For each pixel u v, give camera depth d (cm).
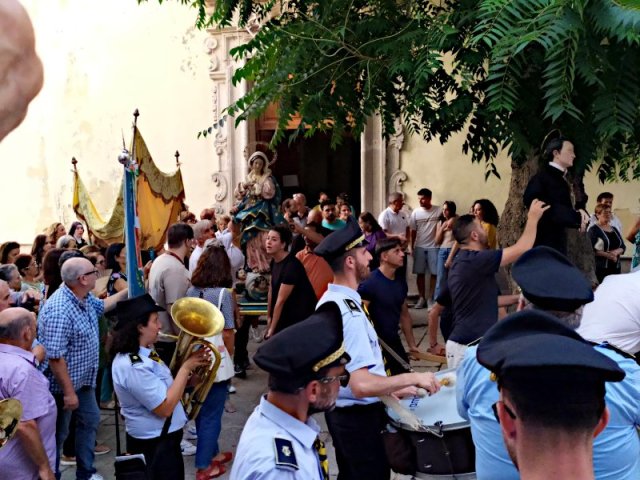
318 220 907
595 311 305
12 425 329
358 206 1605
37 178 1304
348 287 356
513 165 567
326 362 234
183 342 416
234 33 1201
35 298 565
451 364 457
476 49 511
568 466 128
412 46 546
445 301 544
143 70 1259
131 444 390
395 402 349
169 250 593
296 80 595
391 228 1083
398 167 1152
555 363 130
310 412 240
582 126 495
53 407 400
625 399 224
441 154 1135
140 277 589
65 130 1291
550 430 128
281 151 1581
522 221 555
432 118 544
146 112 1262
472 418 249
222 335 519
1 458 372
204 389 438
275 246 652
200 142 1244
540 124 504
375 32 581
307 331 239
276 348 236
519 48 391
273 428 233
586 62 410
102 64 1273
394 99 636
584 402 129
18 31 52
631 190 1038
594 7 396
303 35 591
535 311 167
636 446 229
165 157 1259
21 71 52
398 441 362
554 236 453
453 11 532
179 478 399
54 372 452
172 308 417
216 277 541
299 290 639
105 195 1286
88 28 1273
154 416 387
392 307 465
